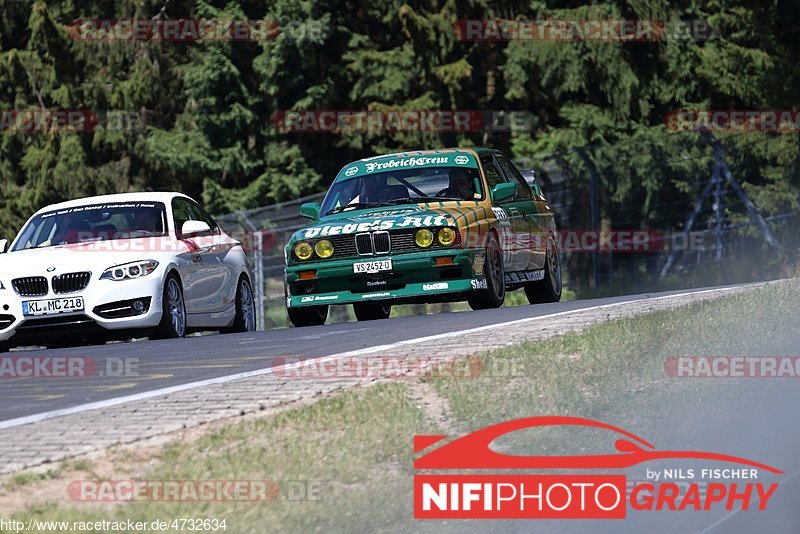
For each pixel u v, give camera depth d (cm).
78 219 4700
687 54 10525
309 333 3981
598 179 9925
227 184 10900
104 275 4297
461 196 4819
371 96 10538
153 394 2570
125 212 4725
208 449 1991
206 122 10512
